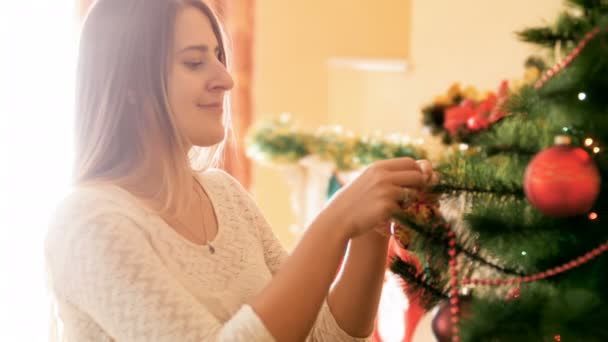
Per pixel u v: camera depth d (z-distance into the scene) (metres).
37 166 3.49
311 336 1.08
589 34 0.73
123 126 1.09
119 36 1.05
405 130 3.15
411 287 0.83
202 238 1.12
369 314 1.05
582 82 0.72
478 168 0.82
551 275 0.74
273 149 2.51
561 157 0.69
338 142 2.37
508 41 2.43
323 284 0.86
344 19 4.32
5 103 3.46
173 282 0.94
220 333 0.87
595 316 0.65
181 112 1.06
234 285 1.10
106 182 1.06
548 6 2.22
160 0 1.05
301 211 2.75
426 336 1.99
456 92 1.73
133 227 0.97
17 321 3.32
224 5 3.88
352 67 3.79
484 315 0.71
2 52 3.45
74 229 0.95
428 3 2.90
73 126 1.11
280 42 4.32
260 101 4.32
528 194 0.72
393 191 0.85
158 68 1.05
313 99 4.38
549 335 0.67
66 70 3.50
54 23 3.49
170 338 0.89
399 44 4.20
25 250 3.44
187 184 1.10
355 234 0.88
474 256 0.80
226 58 1.25
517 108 0.81
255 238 1.23
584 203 0.70
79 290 0.94
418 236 0.81
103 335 0.98
